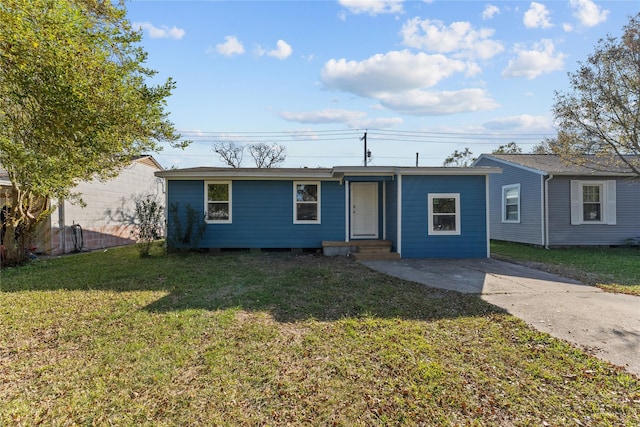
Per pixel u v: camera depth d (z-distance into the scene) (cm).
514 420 245
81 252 1157
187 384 290
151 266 816
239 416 249
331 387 286
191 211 1034
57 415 249
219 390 281
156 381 293
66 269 788
